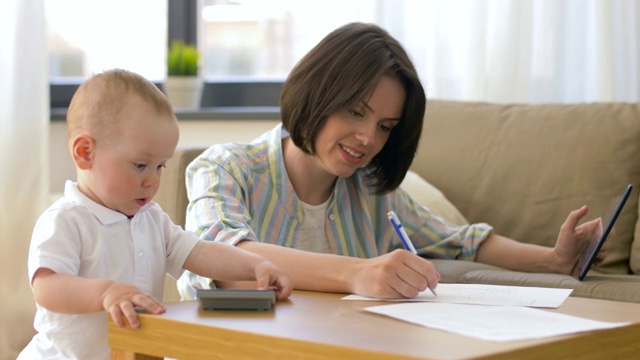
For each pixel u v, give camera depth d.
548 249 2.02
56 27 3.69
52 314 1.39
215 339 1.14
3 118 3.24
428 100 2.75
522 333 1.11
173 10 3.66
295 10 3.59
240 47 3.70
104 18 3.68
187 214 1.76
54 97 3.66
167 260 1.54
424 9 3.16
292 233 1.85
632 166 2.41
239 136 3.43
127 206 1.45
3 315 3.18
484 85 3.11
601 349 1.15
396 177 1.89
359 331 1.12
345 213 1.90
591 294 1.72
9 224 3.22
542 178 2.46
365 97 1.67
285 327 1.14
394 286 1.38
